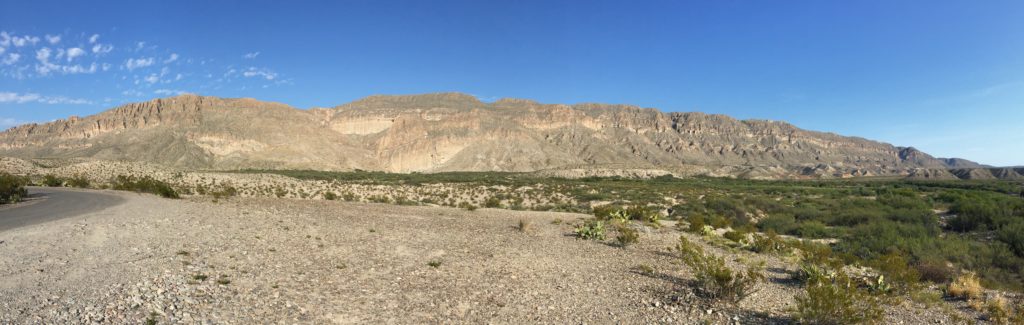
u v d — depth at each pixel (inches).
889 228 1144.8
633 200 2156.7
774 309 394.6
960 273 717.9
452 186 3021.7
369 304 369.1
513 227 895.7
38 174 2448.3
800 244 823.7
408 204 1592.0
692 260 515.8
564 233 837.2
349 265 489.1
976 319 415.8
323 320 328.5
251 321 314.8
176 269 416.2
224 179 2640.3
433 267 504.7
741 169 7298.2
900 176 7436.0
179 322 301.4
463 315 358.6
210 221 730.2
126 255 457.7
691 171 6943.9
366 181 3484.3
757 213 1752.0
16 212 826.8
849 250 944.3
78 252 461.1
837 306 350.6
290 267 461.4
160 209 888.3
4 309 295.4
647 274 514.0
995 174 6318.9
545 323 348.5
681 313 376.5
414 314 354.6
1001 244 941.2
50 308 303.7
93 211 842.8
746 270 553.0
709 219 1263.5
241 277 410.9
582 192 2561.5
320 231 703.7
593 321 355.6
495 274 489.1
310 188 2399.1
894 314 406.9
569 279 481.1
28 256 431.5
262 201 1243.2
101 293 338.0
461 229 825.5
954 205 1637.6
